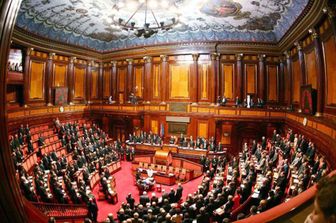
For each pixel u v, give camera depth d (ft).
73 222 34.42
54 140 66.23
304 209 7.03
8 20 5.45
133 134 79.46
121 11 62.64
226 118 69.97
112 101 90.74
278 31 65.51
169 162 64.44
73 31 78.28
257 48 71.61
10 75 62.59
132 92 86.28
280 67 71.31
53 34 74.13
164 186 55.36
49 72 75.46
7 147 5.55
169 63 79.61
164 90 79.61
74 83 84.79
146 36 51.65
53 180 41.22
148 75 82.23
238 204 36.78
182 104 76.48
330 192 3.86
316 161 36.11
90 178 50.37
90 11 65.72
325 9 35.14
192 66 77.05
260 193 33.27
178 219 29.12
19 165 40.73
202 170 61.21
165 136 78.89
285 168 38.09
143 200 40.14
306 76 52.19
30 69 69.51
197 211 33.45
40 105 73.00
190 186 54.70
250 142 70.64
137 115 82.07
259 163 49.26
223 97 74.49
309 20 43.93
